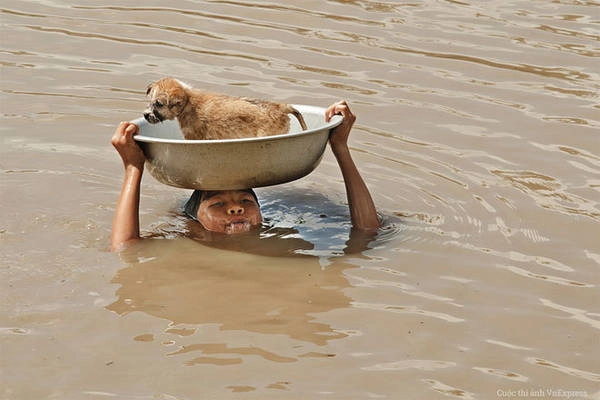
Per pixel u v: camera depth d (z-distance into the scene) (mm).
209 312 10320
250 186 11805
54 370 9125
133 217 11992
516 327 10078
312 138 11523
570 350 9656
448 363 9359
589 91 17406
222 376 9023
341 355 9438
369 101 16953
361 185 12594
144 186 14031
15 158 14773
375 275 11266
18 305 10383
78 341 9656
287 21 20812
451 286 10984
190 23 20766
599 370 9312
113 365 9219
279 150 11375
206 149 11188
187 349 9523
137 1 22250
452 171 14469
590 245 12094
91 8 21797
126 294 10695
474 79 17922
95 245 11969
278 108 12258
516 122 16188
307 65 18484
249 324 10062
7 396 8711
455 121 16219
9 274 11102
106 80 17938
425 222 12812
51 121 16266
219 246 12023
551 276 11266
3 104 16859
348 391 8820
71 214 12867
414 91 17406
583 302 10648
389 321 10148
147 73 18234
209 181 11617
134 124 11742
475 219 12891
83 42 19797
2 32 20250
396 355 9469
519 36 19953
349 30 20266
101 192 13680
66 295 10648
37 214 12812
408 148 15273
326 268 11445
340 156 12469
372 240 12242
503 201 13445
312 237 12344
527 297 10750
